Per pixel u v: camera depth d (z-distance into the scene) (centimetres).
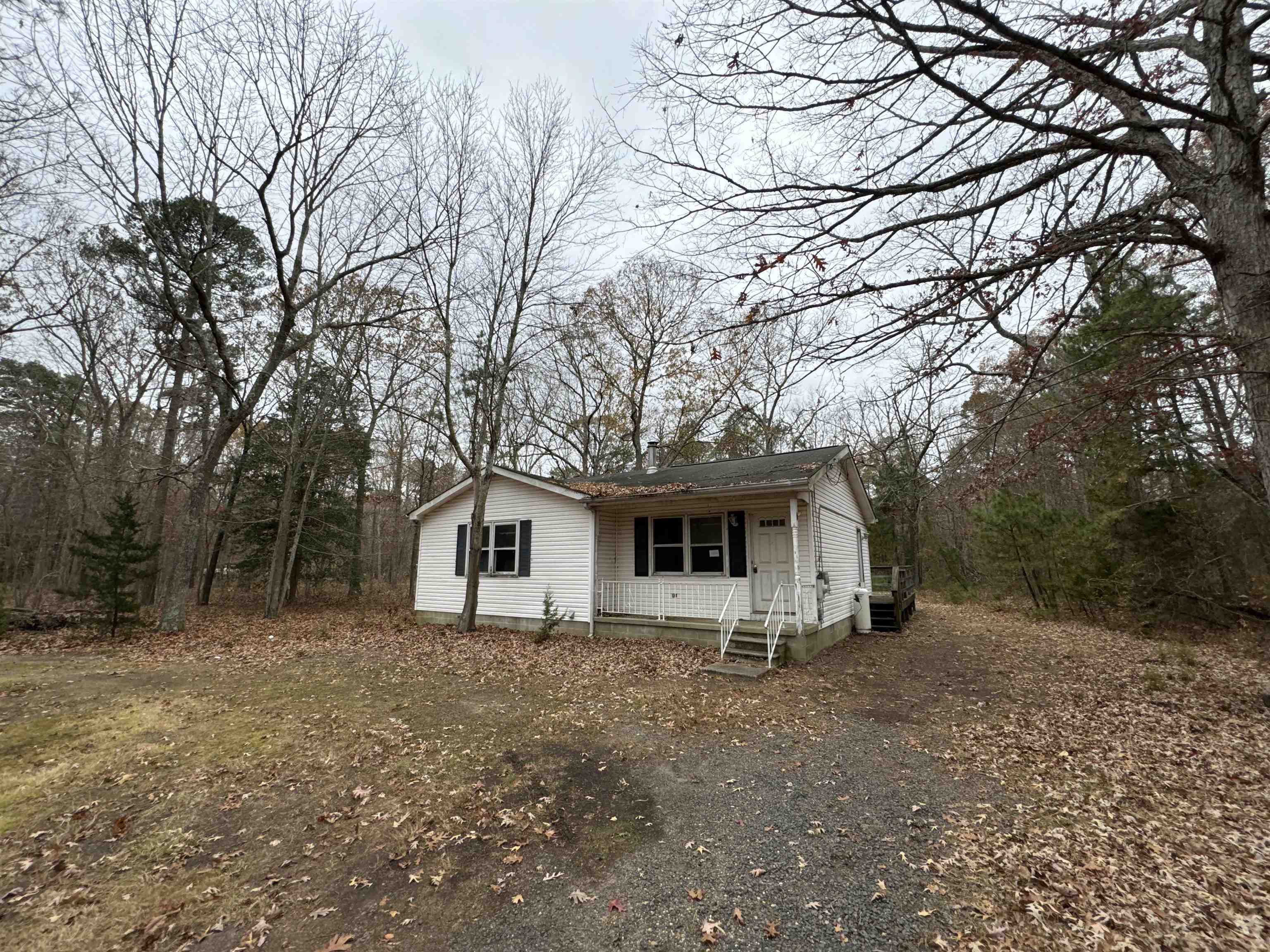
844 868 358
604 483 1423
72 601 1831
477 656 1038
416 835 403
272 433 1961
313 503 2081
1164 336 473
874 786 484
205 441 2130
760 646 1020
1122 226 425
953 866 357
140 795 459
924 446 537
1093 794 459
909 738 610
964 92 364
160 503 1864
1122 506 1354
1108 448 1241
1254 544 1333
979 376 497
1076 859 361
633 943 291
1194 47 437
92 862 365
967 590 2212
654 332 2364
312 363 1778
